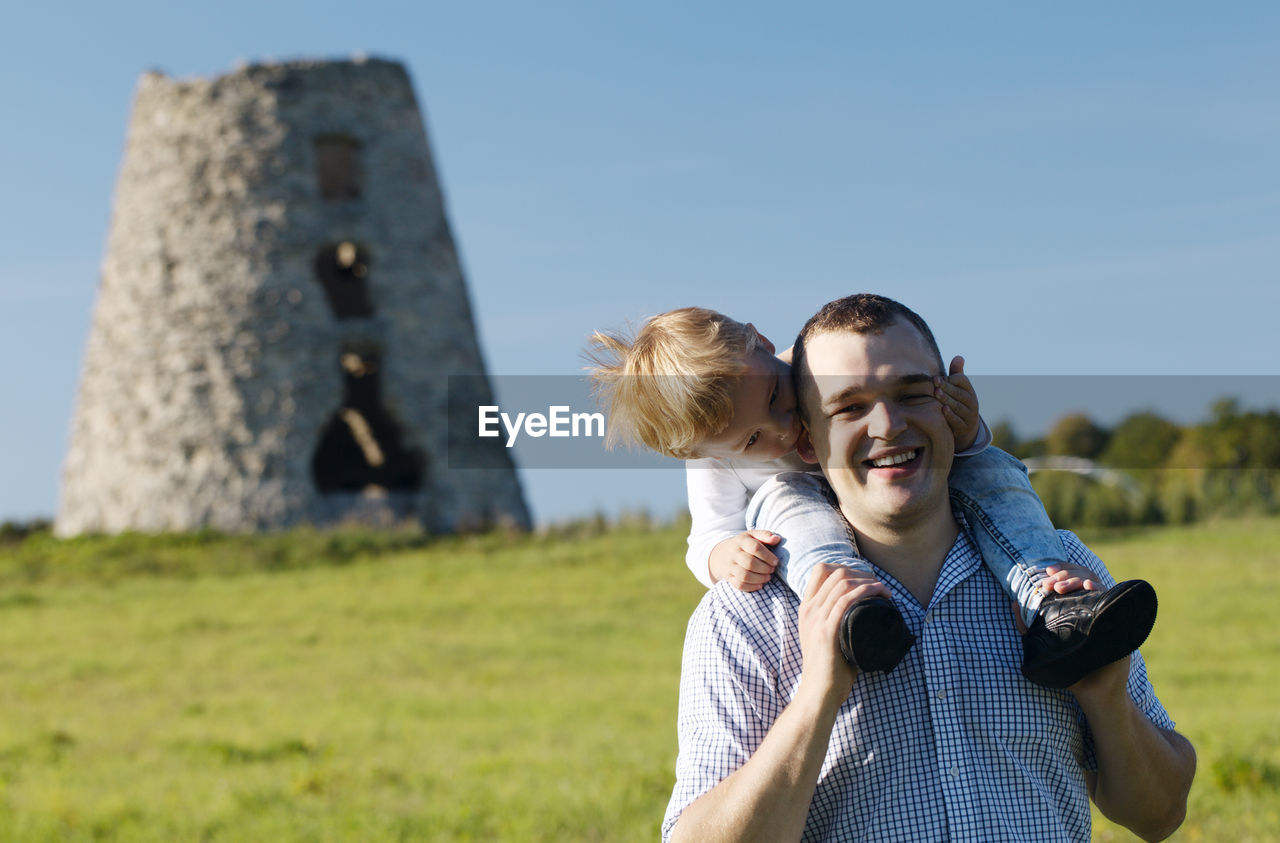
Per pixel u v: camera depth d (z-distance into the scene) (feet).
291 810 27.35
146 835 25.76
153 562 87.66
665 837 8.84
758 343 10.28
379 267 111.24
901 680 8.68
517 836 23.47
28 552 95.35
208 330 106.52
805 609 8.50
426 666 52.21
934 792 8.52
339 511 103.81
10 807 28.68
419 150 117.08
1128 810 9.26
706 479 11.34
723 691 8.89
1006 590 9.04
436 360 112.06
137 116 115.24
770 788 8.10
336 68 113.09
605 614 63.77
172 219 109.91
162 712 43.98
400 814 26.17
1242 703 37.37
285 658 55.01
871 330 8.97
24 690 48.65
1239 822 22.48
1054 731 8.79
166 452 104.32
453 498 108.27
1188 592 59.67
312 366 106.63
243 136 110.32
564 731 37.11
